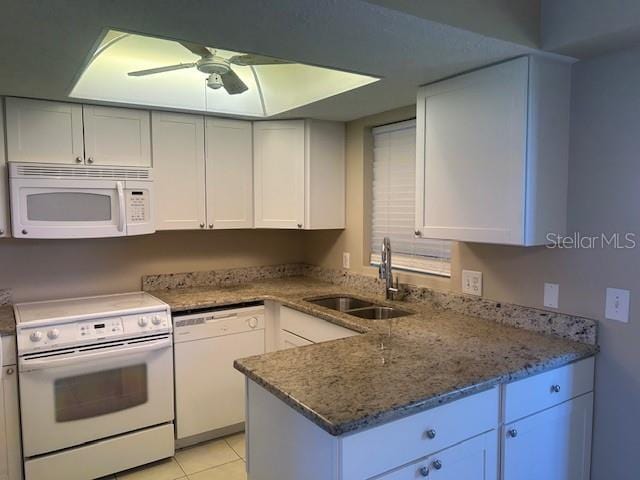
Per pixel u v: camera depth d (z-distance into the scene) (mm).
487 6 1664
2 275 2762
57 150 2604
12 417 2285
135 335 2551
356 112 2977
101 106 2721
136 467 2652
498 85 1939
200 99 2916
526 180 1864
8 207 2502
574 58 1906
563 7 1756
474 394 1560
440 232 2223
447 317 2428
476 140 2037
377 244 3246
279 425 1578
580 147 1954
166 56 2648
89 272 3023
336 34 1640
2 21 1506
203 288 3324
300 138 3205
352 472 1307
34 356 2289
